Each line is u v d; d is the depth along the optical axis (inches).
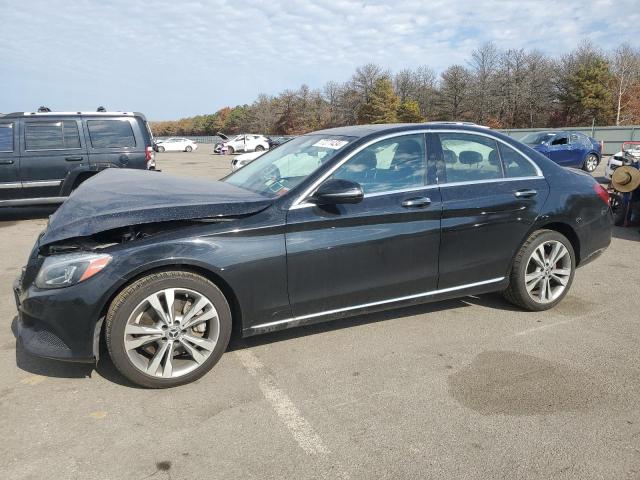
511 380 130.7
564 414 115.2
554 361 141.2
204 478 95.0
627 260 249.6
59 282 117.1
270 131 3782.0
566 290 180.4
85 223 118.4
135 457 100.7
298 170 148.9
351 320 170.6
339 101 3275.1
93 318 117.6
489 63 2620.6
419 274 152.3
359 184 142.6
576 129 1283.2
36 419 113.4
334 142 154.5
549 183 173.0
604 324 167.3
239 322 134.8
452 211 153.4
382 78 2950.3
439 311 179.0
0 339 156.9
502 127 2593.5
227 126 4466.0
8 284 215.3
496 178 165.2
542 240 170.7
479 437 106.9
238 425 111.5
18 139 355.6
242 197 136.3
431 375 133.5
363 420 113.3
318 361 141.4
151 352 128.6
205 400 121.4
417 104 2952.8
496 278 167.3
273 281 133.3
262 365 139.0
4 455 101.1
